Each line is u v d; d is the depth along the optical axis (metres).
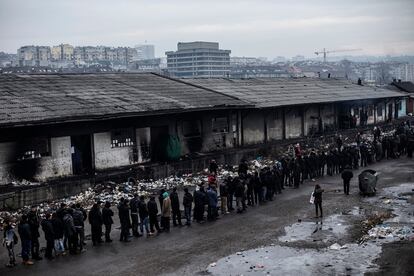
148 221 18.89
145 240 17.89
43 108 24.62
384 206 21.94
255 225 19.52
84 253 16.55
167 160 30.08
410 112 65.62
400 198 23.41
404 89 65.44
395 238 17.09
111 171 27.20
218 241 17.48
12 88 27.91
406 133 40.09
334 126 48.19
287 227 19.06
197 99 33.28
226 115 35.78
